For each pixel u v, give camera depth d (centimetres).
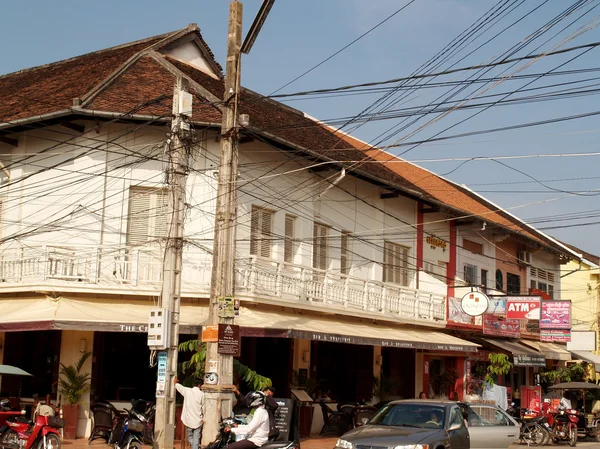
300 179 2495
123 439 1662
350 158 2759
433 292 2986
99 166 2191
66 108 2117
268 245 2370
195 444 1631
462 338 3155
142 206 2208
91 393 2138
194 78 2589
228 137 1675
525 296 3012
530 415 2608
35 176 2255
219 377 1602
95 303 2062
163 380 1639
